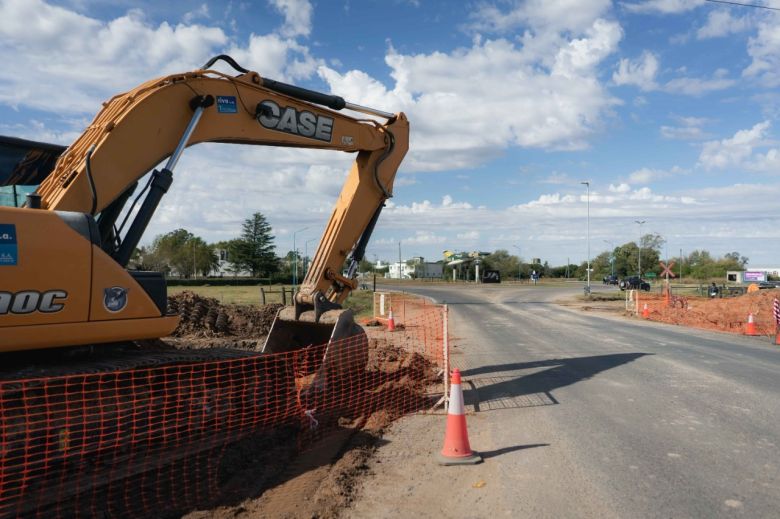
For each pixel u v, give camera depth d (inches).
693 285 2970.0
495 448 252.7
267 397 307.4
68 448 210.5
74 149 253.4
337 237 385.7
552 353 549.3
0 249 190.9
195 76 284.5
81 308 209.6
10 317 192.9
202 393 267.3
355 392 359.6
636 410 315.9
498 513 184.1
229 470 229.3
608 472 219.0
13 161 261.4
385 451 255.3
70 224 210.5
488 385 398.3
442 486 210.1
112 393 227.9
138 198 255.4
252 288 2342.5
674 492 198.5
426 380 414.3
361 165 396.2
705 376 417.7
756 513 181.2
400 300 1605.6
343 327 350.9
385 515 185.5
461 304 1441.9
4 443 193.8
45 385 203.8
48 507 190.1
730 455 237.6
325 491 203.9
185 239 3838.6
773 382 393.7
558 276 5536.4
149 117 258.7
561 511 184.2
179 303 748.6
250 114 313.0
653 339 671.8
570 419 298.5
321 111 355.3
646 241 4165.8
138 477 218.8
